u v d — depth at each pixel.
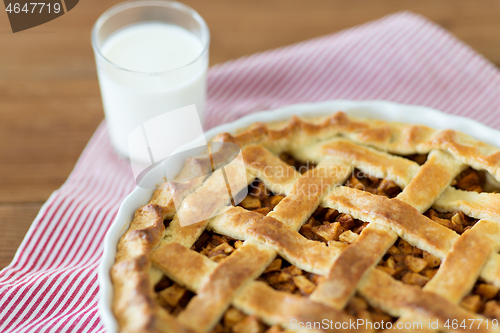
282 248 0.60
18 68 0.79
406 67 0.78
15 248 0.69
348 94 0.77
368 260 0.59
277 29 0.83
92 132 0.76
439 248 0.60
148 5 0.74
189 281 0.59
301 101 0.77
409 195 0.63
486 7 0.84
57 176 0.74
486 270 0.60
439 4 0.84
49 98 0.77
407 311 0.58
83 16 0.83
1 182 0.73
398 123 0.68
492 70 0.77
